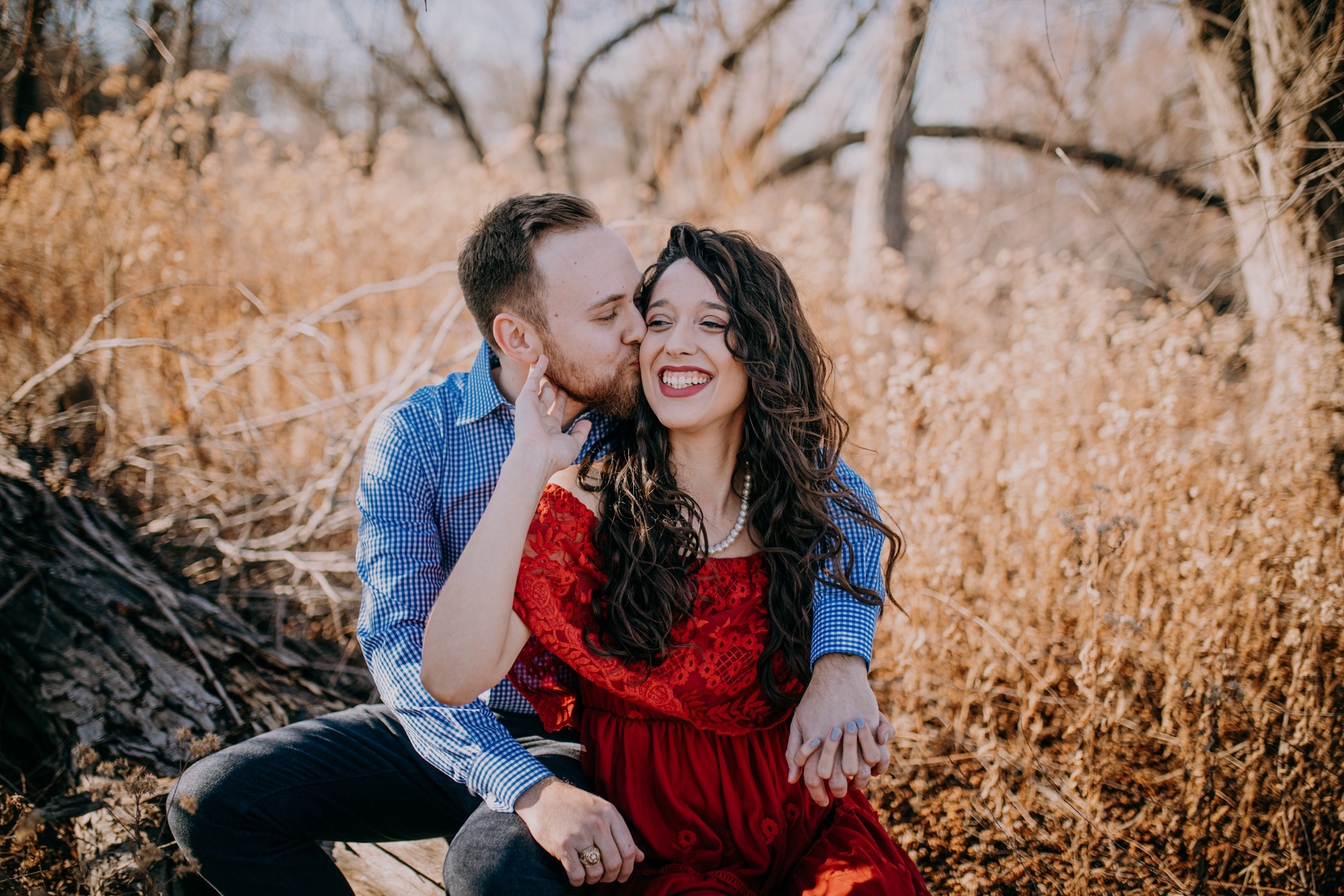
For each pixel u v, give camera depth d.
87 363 3.92
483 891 1.50
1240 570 2.53
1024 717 2.43
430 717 1.67
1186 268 5.95
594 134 15.60
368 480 1.87
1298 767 2.14
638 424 1.76
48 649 2.54
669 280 1.75
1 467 3.02
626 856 1.51
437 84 12.80
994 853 2.31
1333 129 3.22
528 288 1.76
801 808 1.70
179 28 4.93
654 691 1.65
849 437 3.44
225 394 3.85
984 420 3.63
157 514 3.41
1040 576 2.80
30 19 3.89
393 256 5.17
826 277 4.51
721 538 1.76
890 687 2.82
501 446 1.90
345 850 2.25
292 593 3.14
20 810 2.20
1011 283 5.13
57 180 4.38
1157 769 2.52
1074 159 7.74
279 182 5.07
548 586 1.64
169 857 2.00
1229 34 3.56
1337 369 2.99
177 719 2.44
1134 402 3.28
